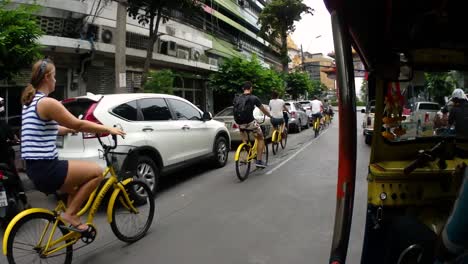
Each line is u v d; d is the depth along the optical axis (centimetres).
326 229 468
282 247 417
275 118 1072
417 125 304
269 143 1312
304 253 399
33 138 349
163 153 673
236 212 548
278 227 480
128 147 589
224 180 761
